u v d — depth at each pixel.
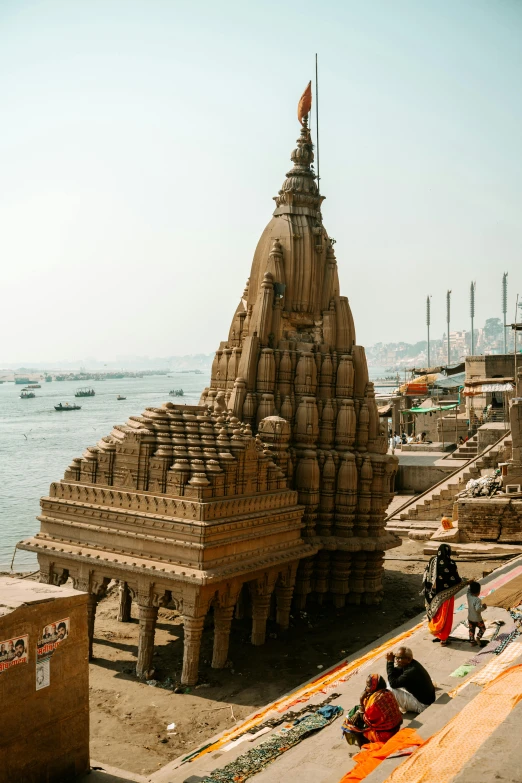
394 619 25.34
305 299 28.66
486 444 46.84
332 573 26.94
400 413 67.56
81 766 13.12
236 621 25.58
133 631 24.19
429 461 47.56
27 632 12.12
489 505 33.47
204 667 20.86
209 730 16.81
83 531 21.75
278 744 13.60
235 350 28.52
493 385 54.84
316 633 23.94
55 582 22.27
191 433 21.39
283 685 19.48
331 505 26.80
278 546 22.58
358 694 15.80
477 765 8.70
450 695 13.53
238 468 21.56
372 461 27.25
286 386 27.11
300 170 29.80
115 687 19.42
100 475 22.03
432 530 36.53
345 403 27.34
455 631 18.81
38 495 62.47
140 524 20.48
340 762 12.49
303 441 26.70
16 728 11.91
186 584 19.34
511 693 11.28
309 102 30.33
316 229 29.00
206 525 19.30
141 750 15.81
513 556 30.98
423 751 9.73
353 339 28.97
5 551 42.47
